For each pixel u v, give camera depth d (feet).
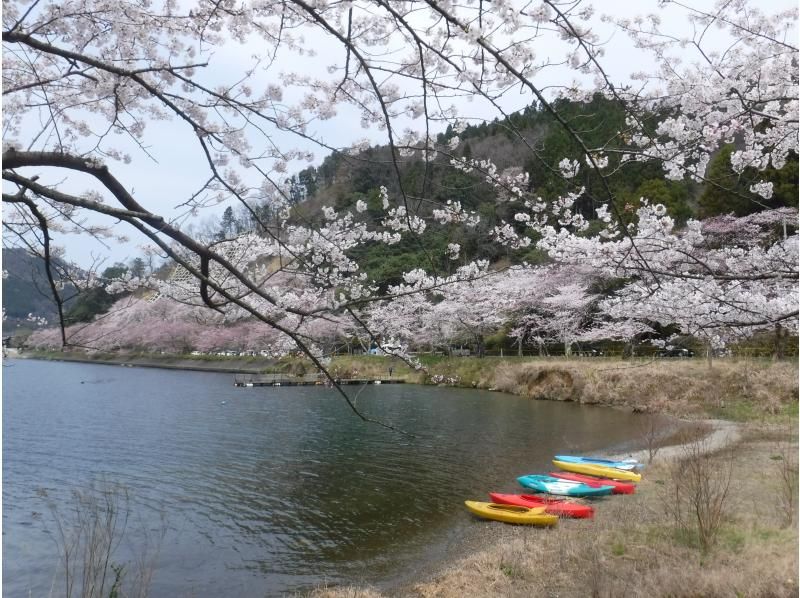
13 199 8.93
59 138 11.49
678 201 80.18
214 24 12.41
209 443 48.88
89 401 75.61
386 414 64.28
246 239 16.51
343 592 21.18
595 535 23.81
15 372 121.80
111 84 12.39
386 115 9.36
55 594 20.90
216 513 30.81
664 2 13.43
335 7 9.98
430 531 28.04
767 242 59.36
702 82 14.01
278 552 25.59
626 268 16.85
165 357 139.54
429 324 92.48
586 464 38.70
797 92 14.34
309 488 35.50
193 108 12.37
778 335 60.95
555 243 25.43
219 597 21.29
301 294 21.95
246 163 12.55
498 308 81.25
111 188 9.36
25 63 12.54
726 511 24.03
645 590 17.20
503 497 31.27
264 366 117.39
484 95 9.34
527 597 18.70
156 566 23.85
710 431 49.14
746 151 16.93
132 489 35.09
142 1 12.44
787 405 53.11
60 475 38.27
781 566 17.43
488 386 87.04
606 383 69.56
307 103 12.66
